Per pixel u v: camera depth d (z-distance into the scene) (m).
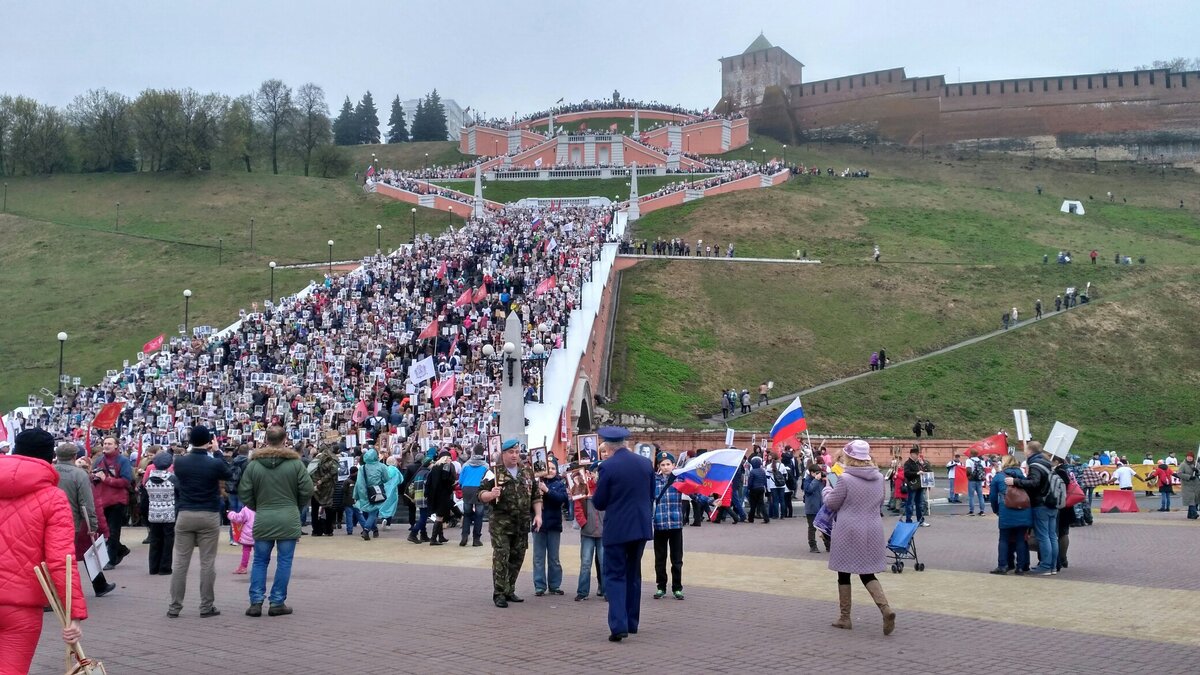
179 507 15.59
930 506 41.53
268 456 15.70
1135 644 13.48
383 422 41.72
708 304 79.50
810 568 21.05
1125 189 133.38
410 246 80.19
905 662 12.38
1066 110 149.88
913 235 100.69
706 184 112.25
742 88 175.62
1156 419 68.38
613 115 153.00
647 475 14.09
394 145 163.88
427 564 22.02
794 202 108.44
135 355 69.50
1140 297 85.12
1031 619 15.33
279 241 101.44
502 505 16.61
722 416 63.03
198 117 126.44
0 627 9.09
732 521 33.66
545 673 11.66
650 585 18.78
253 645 13.29
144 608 16.45
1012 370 72.88
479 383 44.88
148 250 97.50
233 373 51.69
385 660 12.30
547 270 66.06
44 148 128.88
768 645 13.35
